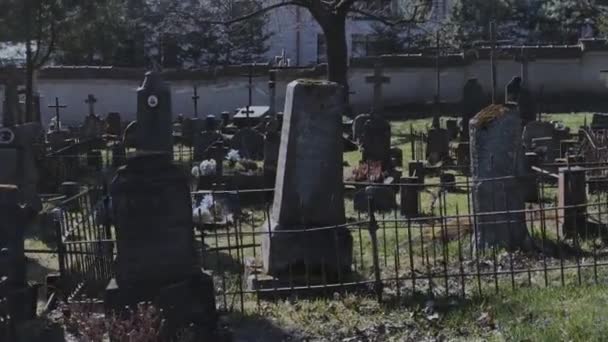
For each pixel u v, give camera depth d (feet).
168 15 112.57
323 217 31.40
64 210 36.50
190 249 25.26
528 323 24.35
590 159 54.80
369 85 116.78
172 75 114.21
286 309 27.20
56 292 28.43
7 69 83.51
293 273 30.86
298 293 28.89
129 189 24.68
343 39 101.71
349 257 31.35
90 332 22.74
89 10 79.30
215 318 25.17
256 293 28.66
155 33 126.82
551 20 136.46
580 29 136.67
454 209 45.93
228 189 52.54
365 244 37.24
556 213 34.91
